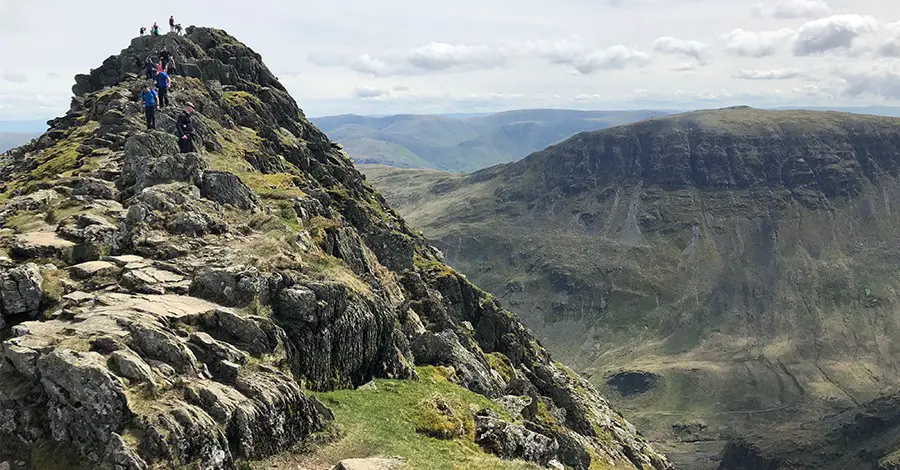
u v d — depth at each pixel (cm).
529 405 5828
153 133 5244
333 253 5591
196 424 2523
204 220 4275
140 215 4078
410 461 3231
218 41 11850
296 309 3731
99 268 3462
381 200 13088
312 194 7081
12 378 2597
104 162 5434
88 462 2380
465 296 9325
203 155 6469
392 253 8706
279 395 3020
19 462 2433
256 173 6894
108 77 9719
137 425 2438
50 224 4047
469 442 3959
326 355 3869
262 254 4075
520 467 3750
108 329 2836
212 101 8419
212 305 3416
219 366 2967
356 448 3228
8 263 3234
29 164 6381
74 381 2470
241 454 2706
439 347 5803
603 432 9950
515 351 9156
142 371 2634
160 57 9081
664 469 11612
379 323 4509
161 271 3609
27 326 2811
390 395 4162
